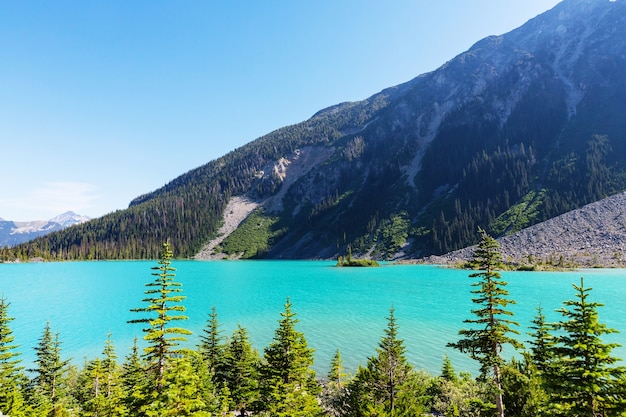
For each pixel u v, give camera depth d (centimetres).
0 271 16862
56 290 10494
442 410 2648
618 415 1253
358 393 2380
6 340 2900
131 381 3105
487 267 1866
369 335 5047
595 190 14888
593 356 1316
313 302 7712
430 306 7031
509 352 3916
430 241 17500
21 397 2838
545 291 7619
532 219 15100
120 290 10519
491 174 19588
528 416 1650
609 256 11006
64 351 4866
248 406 2922
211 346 3672
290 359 2630
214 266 18712
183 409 1786
